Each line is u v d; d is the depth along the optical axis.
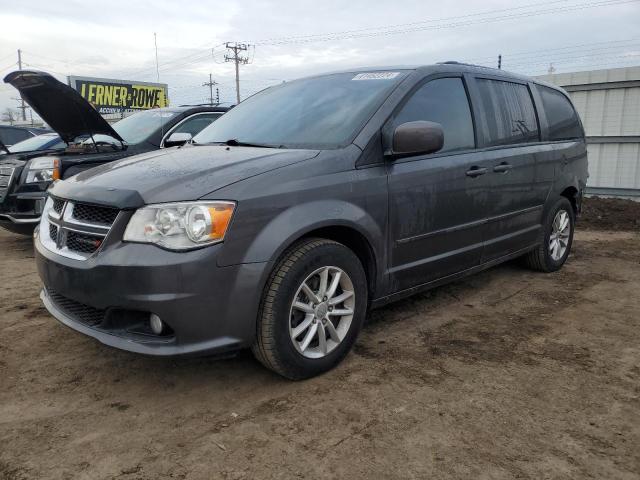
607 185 10.45
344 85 3.85
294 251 2.88
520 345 3.60
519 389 2.98
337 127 3.42
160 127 6.61
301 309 2.96
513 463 2.33
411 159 3.52
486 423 2.63
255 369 3.21
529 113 4.85
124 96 31.45
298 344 2.97
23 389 2.98
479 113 4.16
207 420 2.67
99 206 2.74
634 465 2.32
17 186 5.92
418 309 4.30
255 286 2.70
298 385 3.02
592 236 7.72
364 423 2.63
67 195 2.96
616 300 4.59
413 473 2.26
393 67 3.94
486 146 4.16
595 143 10.47
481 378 3.11
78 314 2.93
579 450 2.42
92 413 2.73
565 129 5.45
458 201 3.83
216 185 2.69
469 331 3.84
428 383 3.04
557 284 5.07
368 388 2.98
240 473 2.26
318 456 2.37
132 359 3.35
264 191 2.76
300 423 2.63
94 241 2.71
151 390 2.97
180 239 2.55
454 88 4.01
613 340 3.70
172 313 2.54
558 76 10.65
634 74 9.76
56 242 2.97
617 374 3.18
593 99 10.34
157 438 2.51
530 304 4.46
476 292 4.77
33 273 5.45
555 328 3.92
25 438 2.50
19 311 4.24
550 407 2.79
